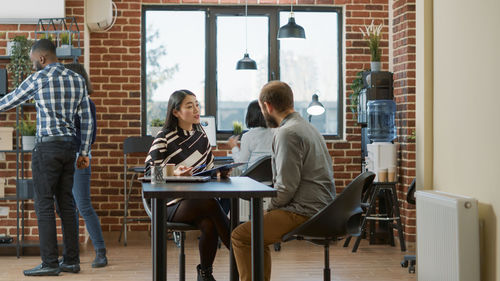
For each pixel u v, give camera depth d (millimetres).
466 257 3268
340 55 7891
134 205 7477
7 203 6523
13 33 6535
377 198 7387
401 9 7008
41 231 5215
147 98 7781
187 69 7832
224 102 7883
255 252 3135
